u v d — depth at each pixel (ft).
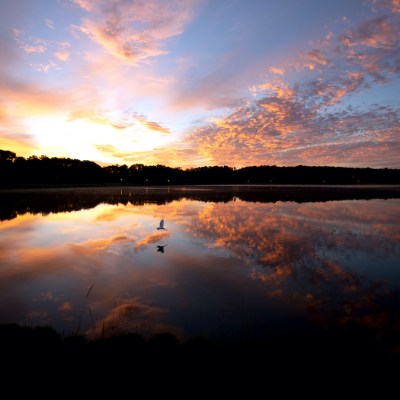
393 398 15.94
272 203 127.65
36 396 15.35
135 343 20.61
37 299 29.30
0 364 17.94
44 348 19.69
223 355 19.35
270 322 24.54
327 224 70.79
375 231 62.08
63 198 161.07
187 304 28.07
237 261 41.37
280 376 17.40
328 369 18.20
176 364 18.19
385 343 21.30
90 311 26.63
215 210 101.65
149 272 37.06
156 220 78.64
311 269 38.01
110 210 103.71
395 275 35.81
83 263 40.73
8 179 355.56
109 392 15.72
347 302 28.40
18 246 50.47
